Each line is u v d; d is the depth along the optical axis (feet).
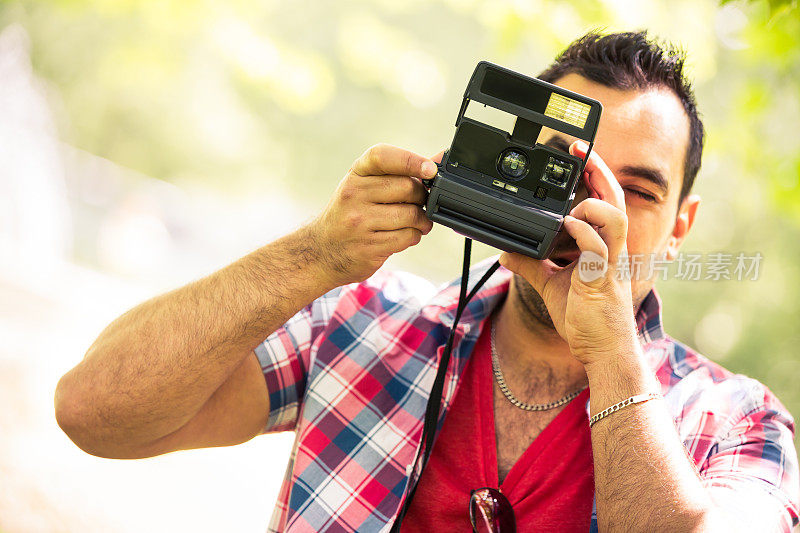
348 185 6.07
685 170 7.43
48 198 43.27
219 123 55.21
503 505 6.79
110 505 16.81
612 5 16.06
